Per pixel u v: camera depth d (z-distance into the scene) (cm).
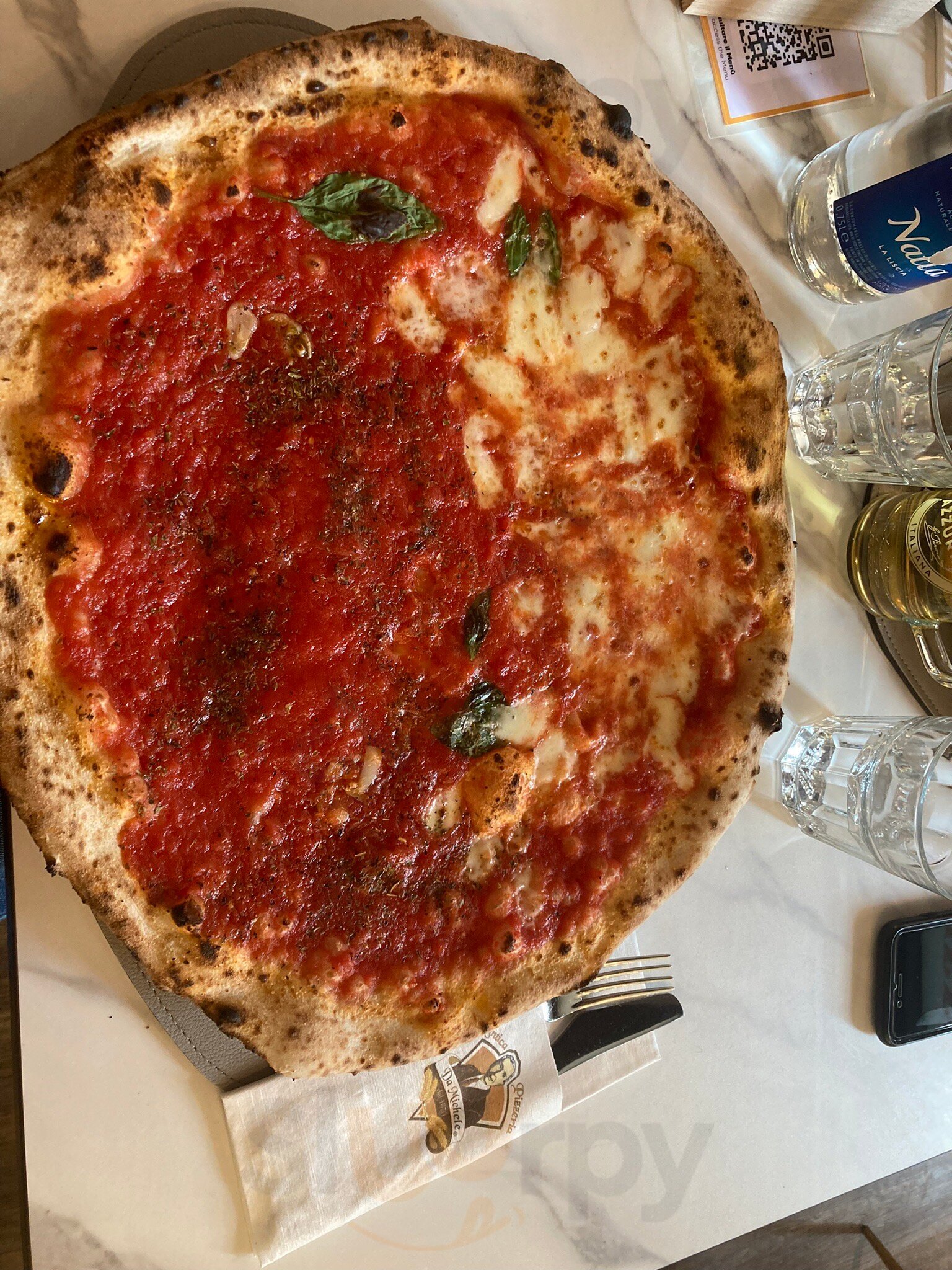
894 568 52
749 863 54
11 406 37
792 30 53
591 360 45
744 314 45
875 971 56
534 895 45
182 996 42
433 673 43
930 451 46
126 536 39
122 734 39
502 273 43
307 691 42
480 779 44
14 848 43
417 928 43
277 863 41
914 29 55
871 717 53
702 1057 53
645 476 46
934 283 56
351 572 42
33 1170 43
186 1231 45
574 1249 50
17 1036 43
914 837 48
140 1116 44
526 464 44
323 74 39
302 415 41
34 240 36
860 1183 55
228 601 41
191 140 38
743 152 53
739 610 47
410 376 43
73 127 42
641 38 51
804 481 54
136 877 39
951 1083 57
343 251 41
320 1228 45
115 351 39
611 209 45
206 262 39
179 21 43
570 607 45
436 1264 48
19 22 42
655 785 46
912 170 45
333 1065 42
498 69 42
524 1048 49
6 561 37
